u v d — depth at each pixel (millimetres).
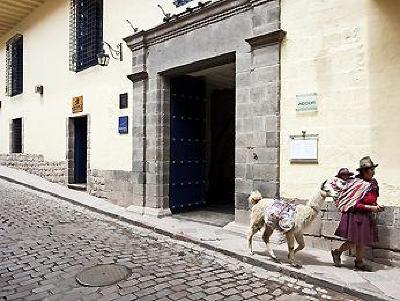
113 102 9227
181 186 8344
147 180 8047
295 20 5566
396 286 3926
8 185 11109
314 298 3777
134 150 8359
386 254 4645
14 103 14781
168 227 6582
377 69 4789
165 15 7527
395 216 4609
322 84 5266
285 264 4582
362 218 4375
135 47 8406
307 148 5371
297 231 4555
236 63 6371
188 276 4297
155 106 7945
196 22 6996
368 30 4863
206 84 9656
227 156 10688
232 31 6441
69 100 11148
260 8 5938
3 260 4660
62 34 11602
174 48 7523
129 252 5203
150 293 3760
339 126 5090
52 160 12023
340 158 5078
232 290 3910
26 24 13742
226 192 10641
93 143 9938
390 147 4676
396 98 4645
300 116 5477
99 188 9578
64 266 4488
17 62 15023
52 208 8258
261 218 4875
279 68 5715
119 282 4031
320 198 4539
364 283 3996
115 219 7574
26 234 5930
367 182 4414
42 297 3609
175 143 8227
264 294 3836
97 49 10180
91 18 10414
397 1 4660
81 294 3697
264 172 5848
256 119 5980
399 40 4637
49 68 12297
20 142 14766
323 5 5273
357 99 4934
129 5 8727
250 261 4828
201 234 6070
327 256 4969
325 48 5246
